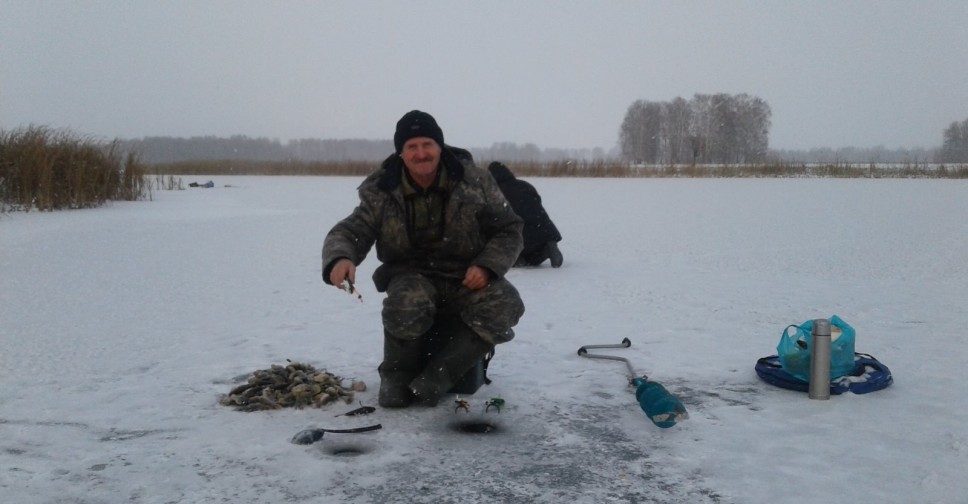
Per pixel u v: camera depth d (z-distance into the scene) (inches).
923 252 411.5
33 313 252.1
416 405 157.3
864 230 530.9
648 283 316.8
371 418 149.9
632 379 169.6
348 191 1100.5
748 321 241.1
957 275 332.5
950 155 3324.3
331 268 147.2
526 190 365.4
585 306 266.7
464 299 156.6
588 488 119.2
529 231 358.0
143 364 189.6
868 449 134.4
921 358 193.9
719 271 352.2
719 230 545.6
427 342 160.4
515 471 125.5
